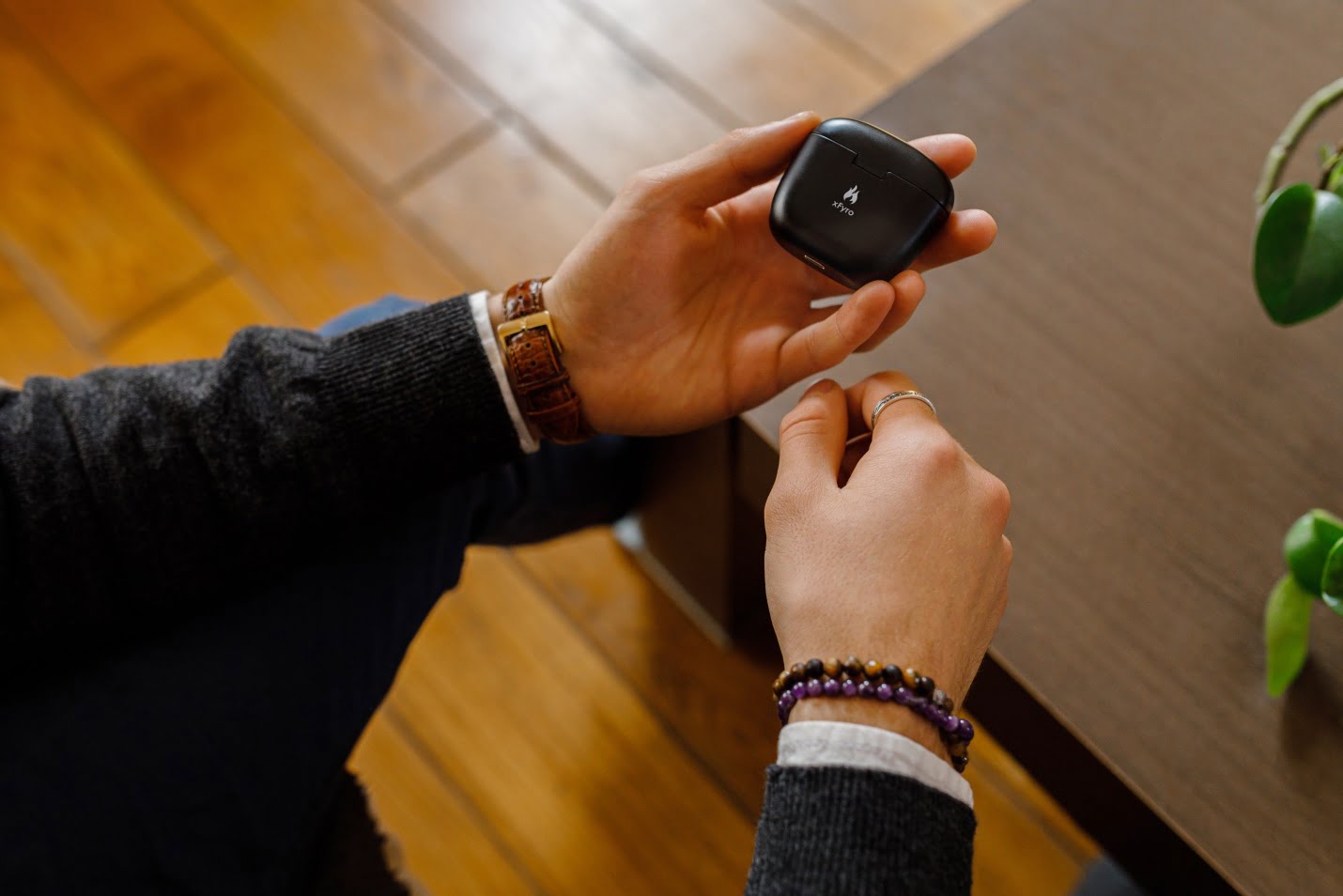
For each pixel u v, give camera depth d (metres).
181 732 0.63
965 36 1.40
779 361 0.65
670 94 1.40
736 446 0.78
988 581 0.54
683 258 0.64
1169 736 0.61
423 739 1.13
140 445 0.62
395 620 0.72
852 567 0.51
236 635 0.66
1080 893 0.95
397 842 0.77
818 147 0.61
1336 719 0.60
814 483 0.56
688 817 1.09
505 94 1.42
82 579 0.62
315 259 1.35
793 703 0.49
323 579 0.69
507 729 1.13
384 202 1.37
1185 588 0.64
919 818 0.45
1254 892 0.57
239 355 0.65
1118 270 0.73
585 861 1.07
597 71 1.42
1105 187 0.75
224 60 1.46
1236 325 0.71
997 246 0.74
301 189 1.38
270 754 0.66
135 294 1.33
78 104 1.44
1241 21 0.80
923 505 0.52
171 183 1.39
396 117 1.42
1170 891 0.67
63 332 1.31
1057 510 0.67
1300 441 0.67
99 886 0.60
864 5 1.43
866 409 0.61
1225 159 0.76
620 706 1.14
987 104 0.79
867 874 0.43
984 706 0.71
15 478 0.60
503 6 1.47
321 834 0.73
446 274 1.34
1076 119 0.78
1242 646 0.63
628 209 0.62
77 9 1.50
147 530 0.62
